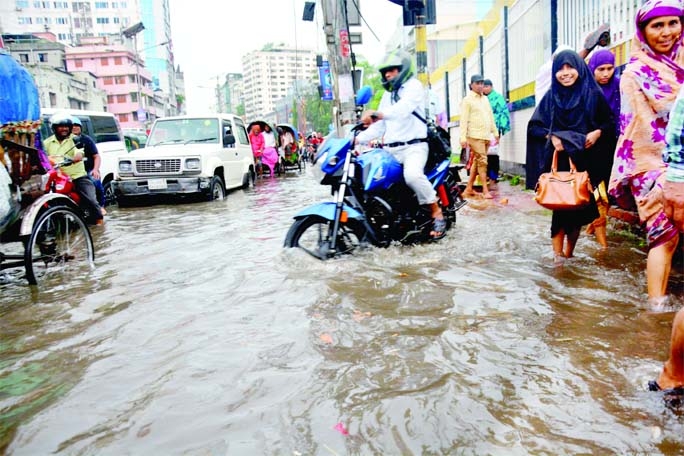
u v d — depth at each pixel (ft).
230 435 7.52
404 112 17.54
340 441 7.28
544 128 15.78
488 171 35.86
